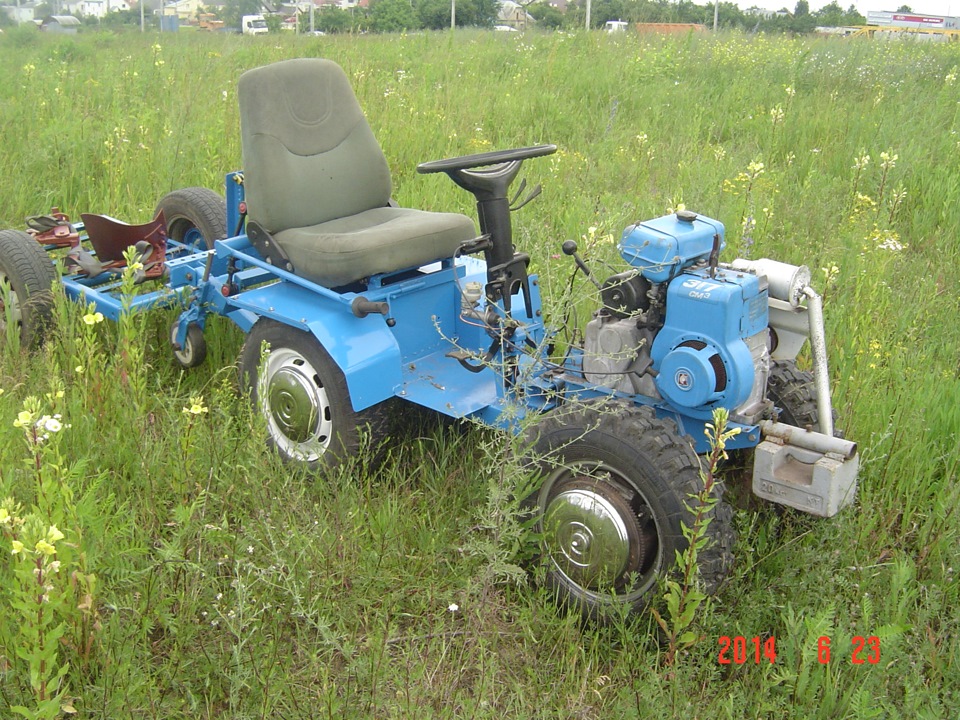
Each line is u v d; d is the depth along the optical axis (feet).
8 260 16.47
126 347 13.85
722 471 12.09
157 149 26.08
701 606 10.53
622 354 11.10
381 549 11.37
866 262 18.67
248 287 15.64
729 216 20.21
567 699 10.02
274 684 9.48
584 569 11.02
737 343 10.69
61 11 137.69
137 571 10.36
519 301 13.61
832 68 38.60
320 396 13.51
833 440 10.53
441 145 28.02
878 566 11.73
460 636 10.85
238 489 12.37
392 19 80.84
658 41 45.88
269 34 54.44
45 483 9.64
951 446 13.84
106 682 9.02
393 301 13.60
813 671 10.17
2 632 9.52
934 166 26.73
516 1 84.64
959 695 9.81
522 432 10.71
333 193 14.76
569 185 24.89
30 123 28.40
